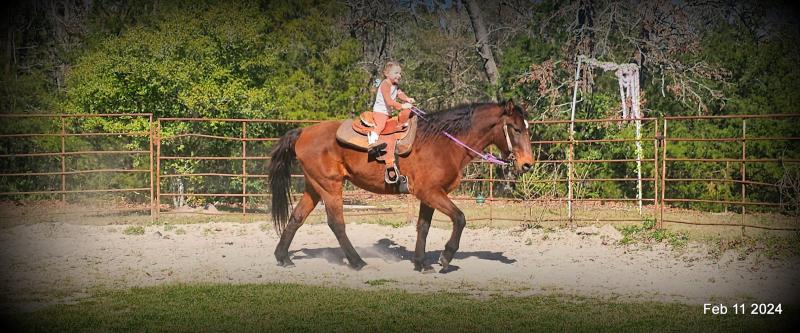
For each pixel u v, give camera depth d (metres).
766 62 18.47
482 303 6.93
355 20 23.11
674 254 9.48
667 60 19.53
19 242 10.50
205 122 15.36
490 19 26.19
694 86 20.08
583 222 13.09
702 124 17.17
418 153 8.07
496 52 25.52
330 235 11.45
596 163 17.02
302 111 17.36
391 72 8.08
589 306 6.84
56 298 7.15
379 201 18.73
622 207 17.22
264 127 16.03
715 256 9.11
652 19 20.27
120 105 15.06
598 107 18.20
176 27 14.97
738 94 19.38
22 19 22.36
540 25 22.59
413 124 8.14
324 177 8.46
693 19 20.73
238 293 7.28
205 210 15.72
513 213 15.09
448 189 8.26
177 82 14.72
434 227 12.34
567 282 7.92
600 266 8.80
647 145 16.86
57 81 21.59
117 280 7.94
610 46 21.88
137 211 15.77
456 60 24.05
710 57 19.69
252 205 16.56
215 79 15.25
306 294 7.25
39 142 16.84
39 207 16.77
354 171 8.34
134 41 14.77
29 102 19.16
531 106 20.22
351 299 7.06
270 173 8.90
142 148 15.33
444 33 26.12
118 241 10.66
